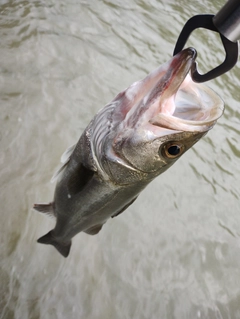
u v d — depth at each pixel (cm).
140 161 29
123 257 68
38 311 57
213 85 108
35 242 63
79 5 108
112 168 31
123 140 29
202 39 121
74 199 37
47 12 99
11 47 85
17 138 72
